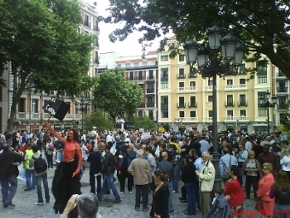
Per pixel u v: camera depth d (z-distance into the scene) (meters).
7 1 27.47
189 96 65.25
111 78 58.09
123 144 14.50
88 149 18.42
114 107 58.88
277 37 12.51
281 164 11.09
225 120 61.19
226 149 11.44
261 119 57.38
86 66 35.41
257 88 58.09
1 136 19.73
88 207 3.14
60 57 30.12
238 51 8.88
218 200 7.19
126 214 9.38
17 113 43.44
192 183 9.38
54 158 20.77
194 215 9.31
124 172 12.55
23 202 10.80
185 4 10.85
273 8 10.91
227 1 10.86
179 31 11.78
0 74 31.97
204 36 12.58
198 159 9.91
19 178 15.22
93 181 11.53
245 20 11.97
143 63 75.88
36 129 43.16
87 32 58.00
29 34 28.33
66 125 51.91
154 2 11.00
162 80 68.19
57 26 30.58
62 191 6.29
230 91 61.28
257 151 13.18
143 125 54.88
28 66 29.58
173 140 15.50
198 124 63.59
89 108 60.06
